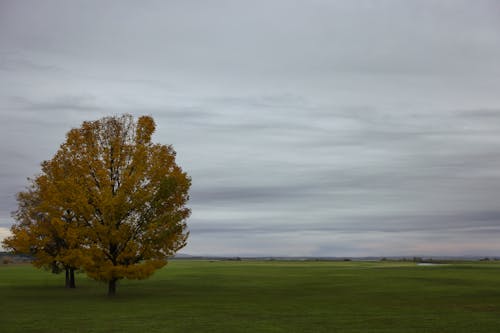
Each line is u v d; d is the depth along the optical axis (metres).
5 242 41.03
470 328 21.02
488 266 102.00
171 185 34.31
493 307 29.28
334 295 38.50
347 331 20.23
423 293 39.72
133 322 22.88
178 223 34.97
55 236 43.16
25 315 25.59
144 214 34.56
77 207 33.72
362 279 59.06
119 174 35.53
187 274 74.62
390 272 75.50
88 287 49.34
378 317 24.61
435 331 20.23
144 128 37.12
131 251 33.38
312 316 25.08
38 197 44.25
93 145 35.88
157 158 36.22
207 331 20.20
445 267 95.44
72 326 21.59
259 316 25.12
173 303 32.16
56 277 67.88
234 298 36.00
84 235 33.72
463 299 34.53
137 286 50.31
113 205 32.81
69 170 35.50
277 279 61.31
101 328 21.02
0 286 50.44
